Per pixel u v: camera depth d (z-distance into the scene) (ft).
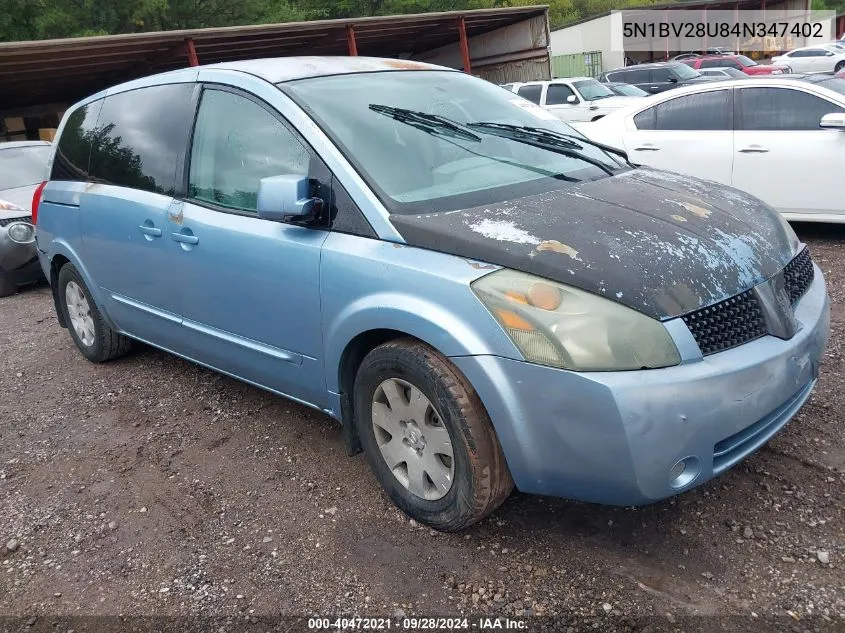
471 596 8.41
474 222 8.89
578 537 9.27
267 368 11.41
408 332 8.76
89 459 12.35
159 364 16.43
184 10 72.08
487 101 12.91
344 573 8.97
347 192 9.75
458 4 122.11
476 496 8.64
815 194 21.66
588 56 115.44
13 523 10.61
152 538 10.01
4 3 65.67
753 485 9.95
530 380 7.86
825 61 93.20
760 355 8.17
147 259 13.02
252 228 10.87
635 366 7.60
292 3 98.32
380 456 9.93
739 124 22.84
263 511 10.41
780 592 8.05
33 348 18.65
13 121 58.80
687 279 8.18
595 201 9.68
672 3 117.91
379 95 11.57
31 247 24.18
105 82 54.85
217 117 11.93
